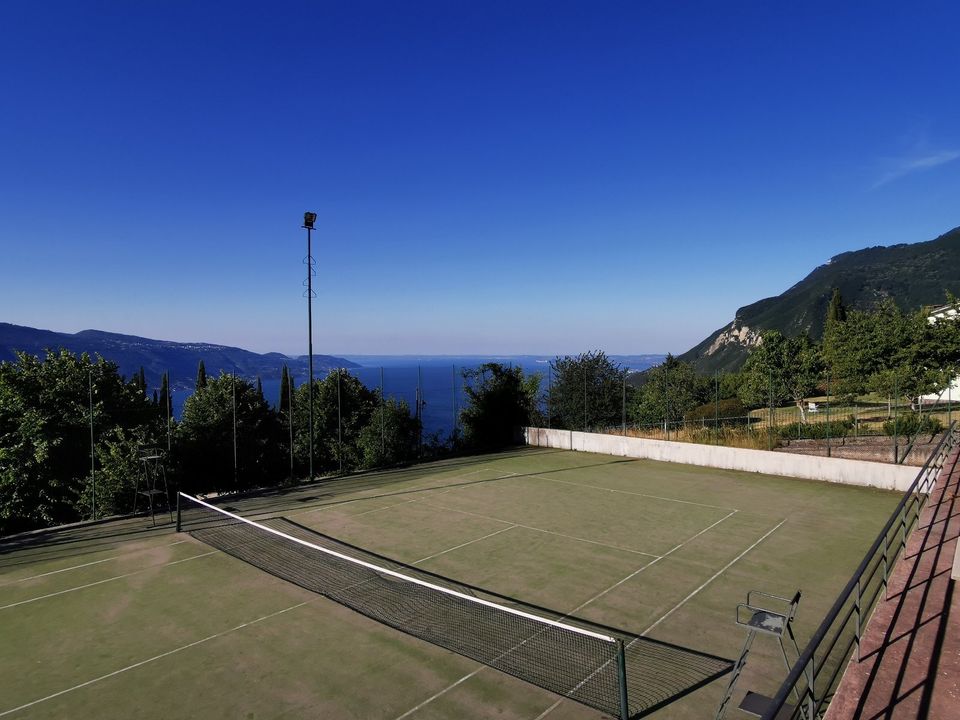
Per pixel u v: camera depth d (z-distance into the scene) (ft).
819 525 42.57
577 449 77.92
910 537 30.19
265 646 24.93
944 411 80.38
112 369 75.05
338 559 36.17
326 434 80.69
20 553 38.47
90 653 24.77
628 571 33.50
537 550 37.47
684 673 22.15
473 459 72.79
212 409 77.56
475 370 87.40
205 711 20.35
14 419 62.90
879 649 19.34
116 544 40.09
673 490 54.44
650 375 124.16
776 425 75.61
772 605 28.55
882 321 97.04
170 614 28.50
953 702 16.34
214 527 44.11
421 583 26.50
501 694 20.83
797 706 14.38
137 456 52.60
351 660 23.53
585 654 23.68
